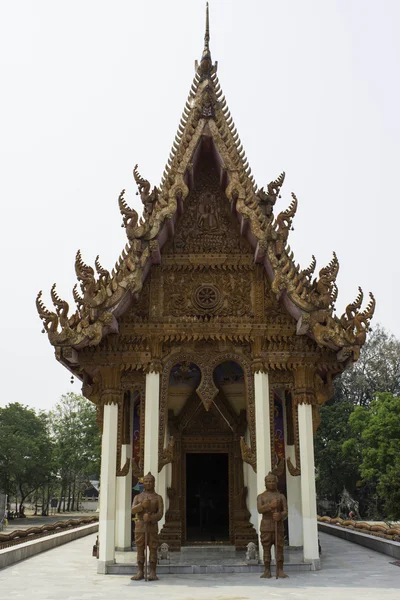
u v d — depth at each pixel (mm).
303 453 16766
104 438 16891
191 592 12484
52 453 87812
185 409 22641
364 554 20047
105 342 17500
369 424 63125
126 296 16766
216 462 24016
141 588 13117
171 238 18766
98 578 14805
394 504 50062
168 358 17672
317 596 11836
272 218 18375
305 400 17219
